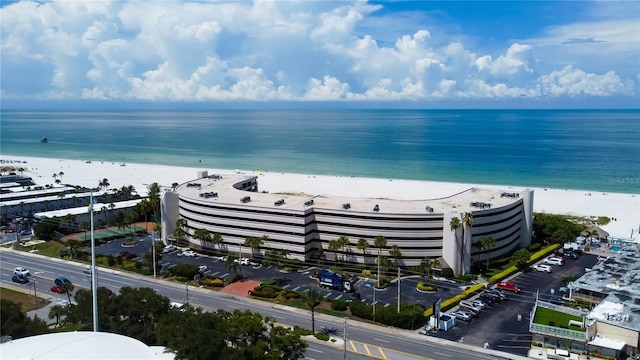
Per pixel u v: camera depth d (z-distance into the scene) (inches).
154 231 7135.8
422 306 4763.8
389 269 5644.7
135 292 3801.7
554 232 6973.4
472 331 4254.4
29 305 4685.0
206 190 7298.2
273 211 6067.9
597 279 4911.4
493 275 5644.7
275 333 3378.4
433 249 5836.6
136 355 2775.6
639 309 4121.6
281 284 5319.9
